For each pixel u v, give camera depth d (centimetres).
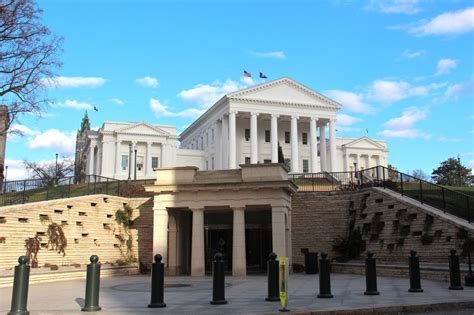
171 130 10012
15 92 3559
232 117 8512
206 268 3253
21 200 3139
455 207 2675
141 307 1275
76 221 2948
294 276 2698
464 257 2259
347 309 1173
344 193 3369
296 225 3419
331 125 9094
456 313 1195
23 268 1114
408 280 2105
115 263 3130
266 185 2809
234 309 1209
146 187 2980
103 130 9381
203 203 2909
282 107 8781
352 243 3145
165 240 2944
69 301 1480
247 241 3300
